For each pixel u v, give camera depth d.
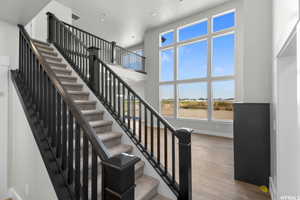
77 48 3.34
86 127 1.08
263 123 2.30
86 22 6.32
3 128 2.18
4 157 2.18
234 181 2.44
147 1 5.03
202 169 2.84
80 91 2.97
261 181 2.28
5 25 2.25
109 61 6.20
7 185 2.19
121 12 5.62
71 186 1.29
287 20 1.33
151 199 1.87
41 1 1.74
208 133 5.77
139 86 8.12
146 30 7.30
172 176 1.94
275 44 1.89
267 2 2.33
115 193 0.90
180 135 1.79
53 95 1.51
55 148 1.51
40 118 1.75
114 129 2.62
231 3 5.17
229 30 5.29
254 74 2.44
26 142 1.83
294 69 1.74
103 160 0.91
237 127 2.50
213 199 2.01
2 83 2.20
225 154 3.60
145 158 2.20
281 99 1.78
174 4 5.26
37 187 1.61
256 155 2.34
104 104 2.81
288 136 1.74
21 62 2.26
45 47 3.51
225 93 5.51
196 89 6.23
